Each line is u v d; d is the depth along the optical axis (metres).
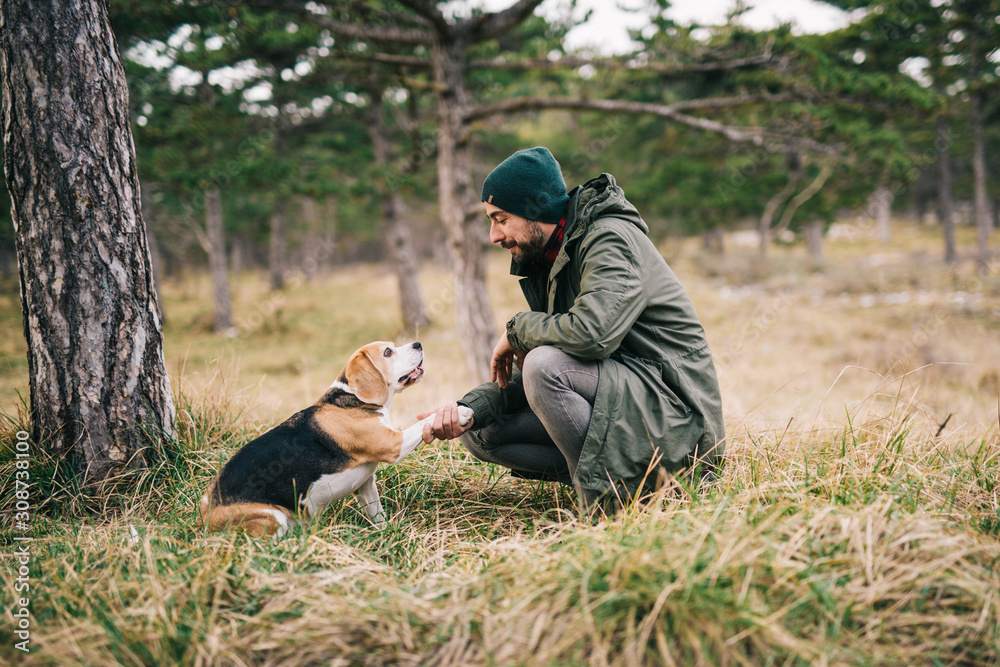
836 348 8.68
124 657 1.53
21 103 2.55
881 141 5.96
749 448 2.77
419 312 13.05
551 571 1.69
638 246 2.15
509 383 2.53
